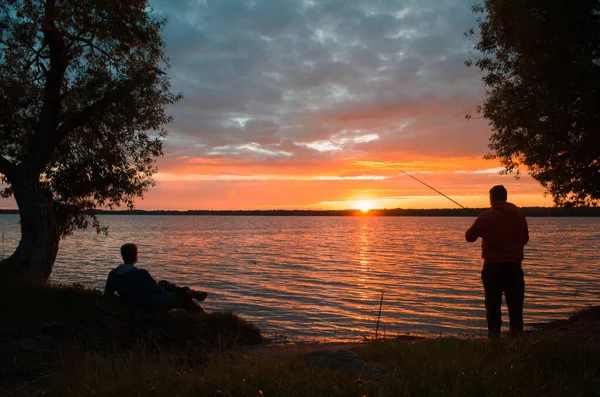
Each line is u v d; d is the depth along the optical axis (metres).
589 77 8.22
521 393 3.38
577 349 4.32
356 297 19.16
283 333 11.77
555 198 11.05
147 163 12.97
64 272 27.47
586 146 9.12
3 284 7.85
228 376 3.51
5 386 4.18
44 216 10.41
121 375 3.71
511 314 5.88
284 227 153.75
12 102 11.19
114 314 6.57
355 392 3.22
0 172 10.47
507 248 5.84
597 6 8.55
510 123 10.05
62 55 11.17
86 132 12.66
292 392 3.19
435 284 23.45
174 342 6.26
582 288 21.05
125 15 11.43
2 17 11.30
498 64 10.53
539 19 8.77
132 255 7.34
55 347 5.44
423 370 3.57
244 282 24.50
